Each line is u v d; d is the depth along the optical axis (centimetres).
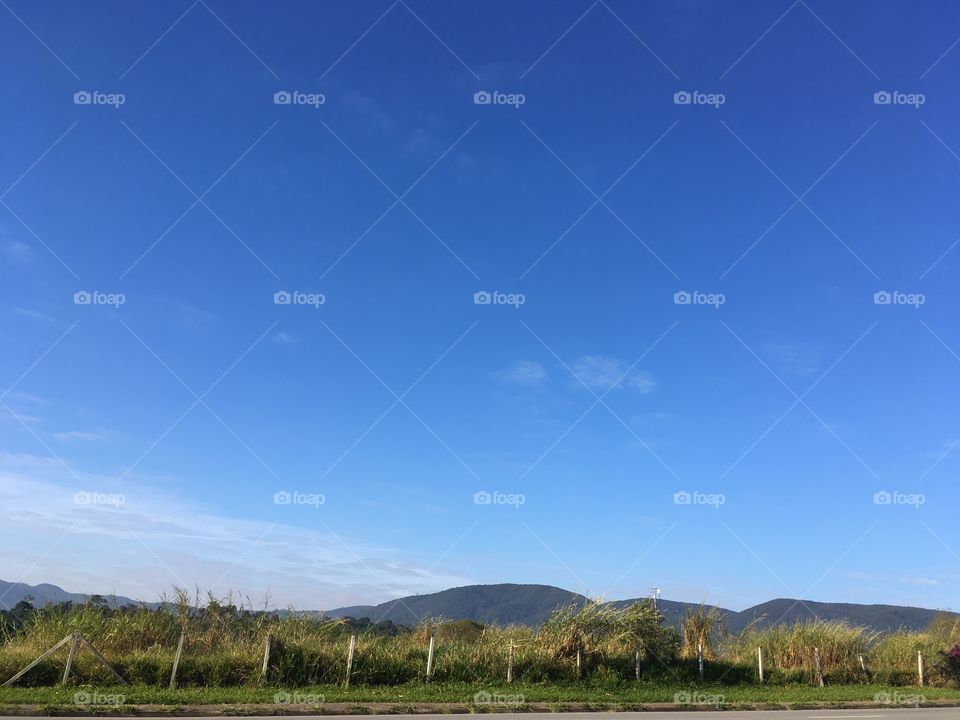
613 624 2384
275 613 2095
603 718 1612
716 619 2775
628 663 2320
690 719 1639
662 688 2172
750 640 2830
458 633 2359
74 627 1891
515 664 2180
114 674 1705
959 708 2075
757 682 2472
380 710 1583
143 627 1952
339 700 1670
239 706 1508
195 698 1552
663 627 2484
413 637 2281
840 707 2028
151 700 1500
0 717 1312
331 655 1964
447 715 1573
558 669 2220
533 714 1634
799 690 2339
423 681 2011
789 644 2752
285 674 1881
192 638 1934
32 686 1631
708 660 2541
